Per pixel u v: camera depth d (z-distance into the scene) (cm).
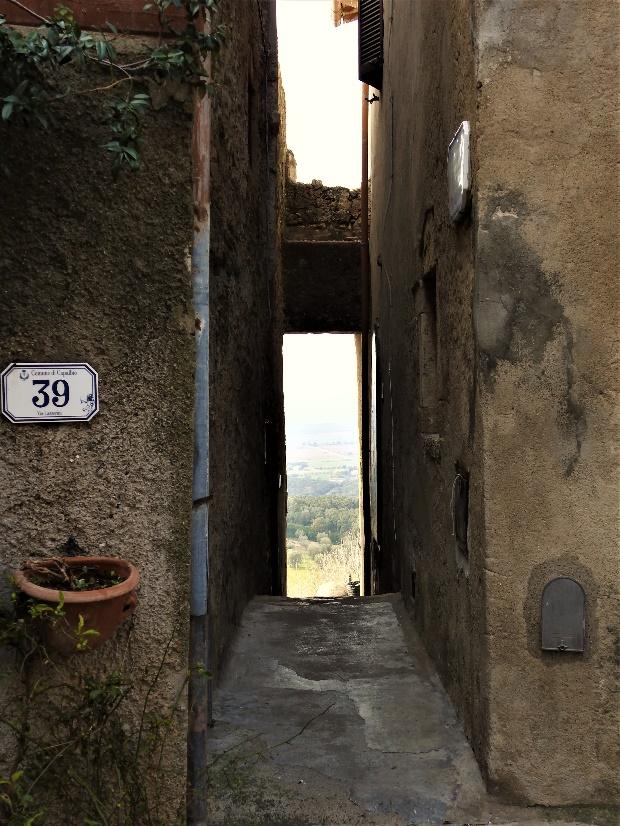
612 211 252
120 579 192
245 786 261
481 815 249
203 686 219
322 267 1082
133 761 199
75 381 196
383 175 740
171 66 192
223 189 415
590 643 254
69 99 194
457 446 314
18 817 186
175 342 200
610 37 249
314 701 343
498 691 256
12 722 194
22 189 193
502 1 251
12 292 193
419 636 445
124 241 198
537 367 254
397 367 592
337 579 1750
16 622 185
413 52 463
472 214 268
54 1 197
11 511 194
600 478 253
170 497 200
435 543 384
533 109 252
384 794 256
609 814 251
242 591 505
